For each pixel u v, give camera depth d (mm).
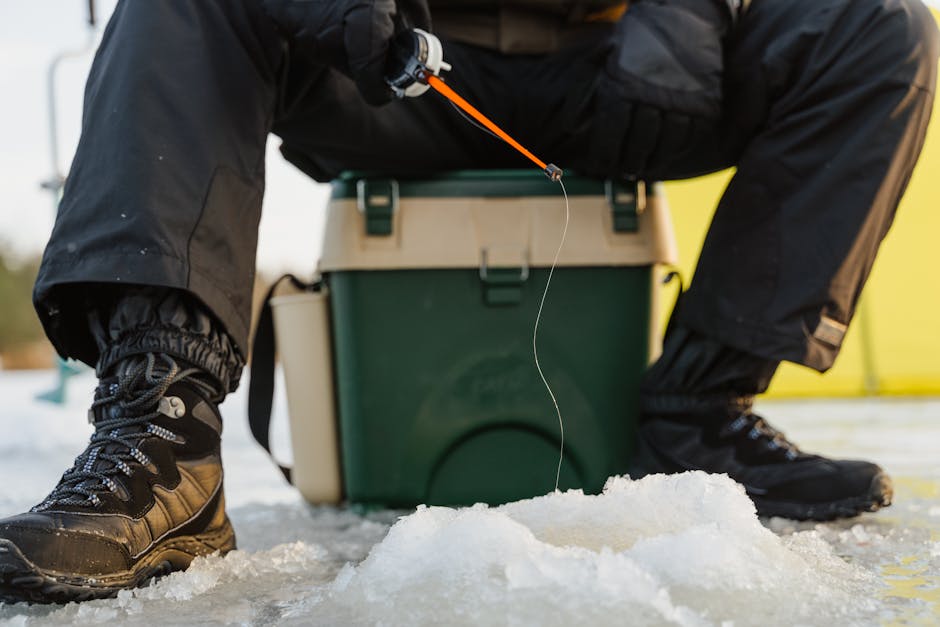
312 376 1377
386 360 1318
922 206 3713
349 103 1215
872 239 1172
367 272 1312
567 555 716
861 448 2100
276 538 1148
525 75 1377
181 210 926
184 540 933
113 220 907
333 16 977
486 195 1327
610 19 1416
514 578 700
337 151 1304
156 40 955
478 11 1371
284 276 1424
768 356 1172
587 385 1333
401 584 742
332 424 1381
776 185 1187
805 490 1172
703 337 1238
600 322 1335
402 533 788
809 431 2496
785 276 1171
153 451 909
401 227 1314
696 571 729
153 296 932
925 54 1151
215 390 978
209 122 965
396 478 1322
